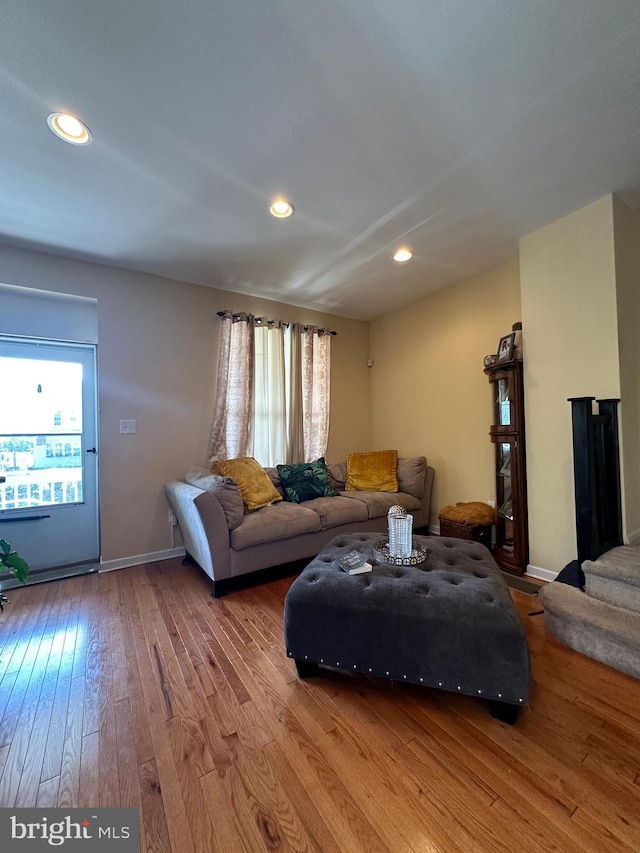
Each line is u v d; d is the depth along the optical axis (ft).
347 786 3.59
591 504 6.40
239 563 8.05
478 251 9.14
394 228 7.97
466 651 4.41
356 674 5.31
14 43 3.98
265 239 8.32
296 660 5.16
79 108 4.80
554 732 4.20
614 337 7.08
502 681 4.26
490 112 5.02
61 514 9.68
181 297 10.59
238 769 3.78
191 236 8.14
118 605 7.43
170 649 5.93
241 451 10.98
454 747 4.03
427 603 4.68
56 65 4.22
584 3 3.76
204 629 6.53
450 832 3.17
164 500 10.19
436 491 12.04
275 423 12.03
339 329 14.02
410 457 13.01
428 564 5.71
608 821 3.22
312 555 9.27
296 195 6.76
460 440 11.26
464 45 4.13
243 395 11.10
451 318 11.35
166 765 3.84
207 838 3.15
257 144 5.51
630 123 5.26
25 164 5.83
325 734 4.23
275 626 6.63
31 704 4.73
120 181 6.28
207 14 3.76
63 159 5.73
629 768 3.73
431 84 4.58
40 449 9.48
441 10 3.78
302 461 12.42
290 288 11.30
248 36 3.96
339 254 9.12
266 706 4.68
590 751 3.94
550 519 8.11
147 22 3.80
